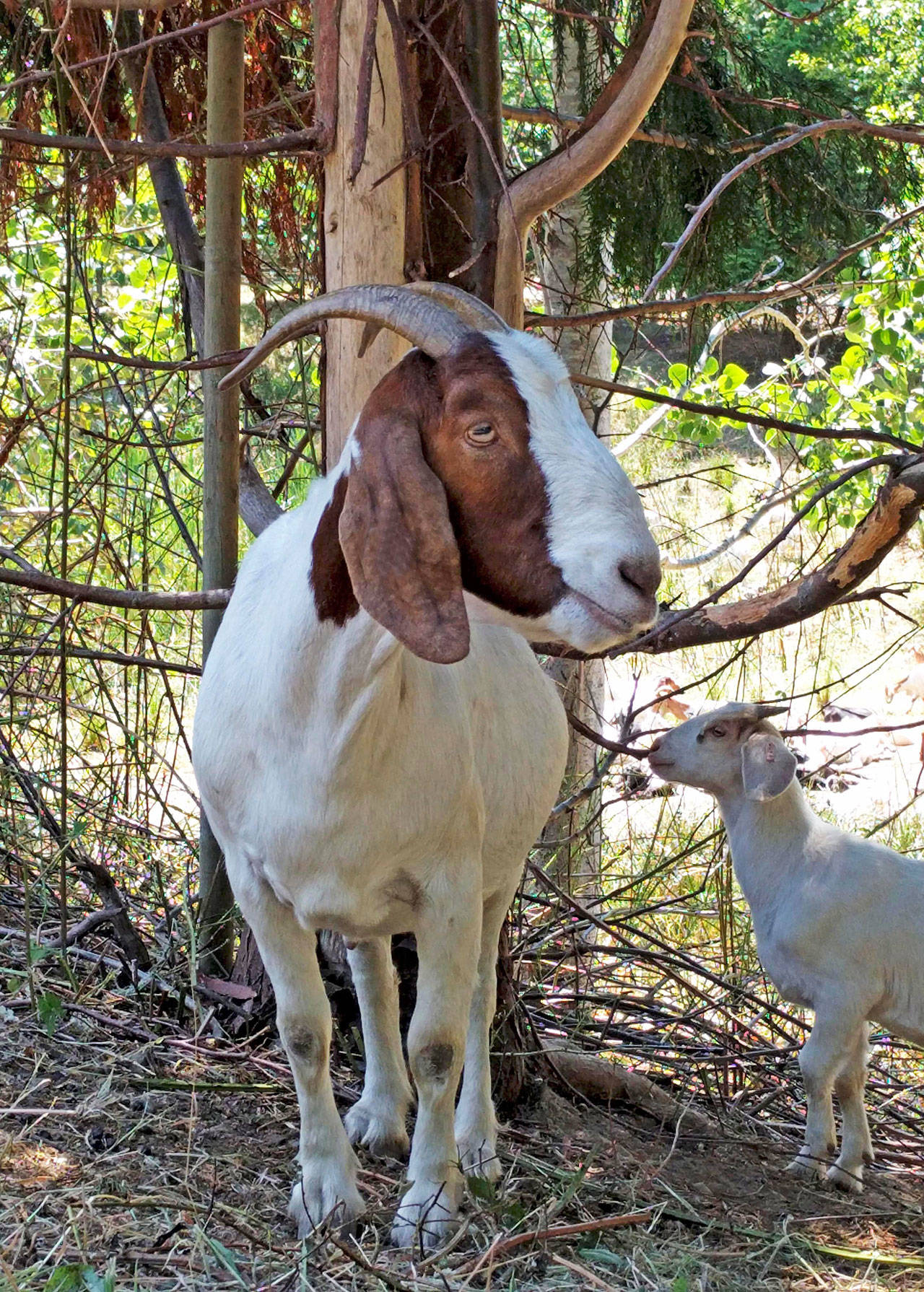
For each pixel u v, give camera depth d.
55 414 5.73
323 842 2.68
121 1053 3.52
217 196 3.94
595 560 2.19
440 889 2.81
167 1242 2.69
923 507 3.35
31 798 4.43
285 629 2.64
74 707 4.86
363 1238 2.86
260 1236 2.78
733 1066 4.58
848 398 6.10
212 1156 3.07
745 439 9.95
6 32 4.57
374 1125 3.37
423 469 2.26
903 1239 3.42
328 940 3.82
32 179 4.87
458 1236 2.83
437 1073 2.87
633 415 8.57
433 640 2.22
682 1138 3.92
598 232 4.87
